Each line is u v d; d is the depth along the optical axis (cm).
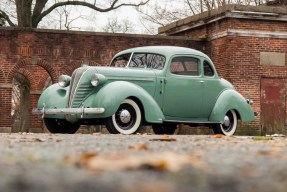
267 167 327
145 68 1283
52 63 2194
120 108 1162
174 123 1298
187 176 270
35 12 3078
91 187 213
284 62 2275
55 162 336
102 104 1139
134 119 1175
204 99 1316
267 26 2255
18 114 3988
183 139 819
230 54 2219
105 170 283
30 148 520
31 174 257
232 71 2220
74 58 2212
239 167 324
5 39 2158
